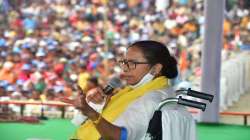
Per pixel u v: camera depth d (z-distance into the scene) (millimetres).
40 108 21125
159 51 5445
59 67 28578
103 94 5656
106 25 39594
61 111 20484
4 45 33062
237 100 24750
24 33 37406
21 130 16500
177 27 37219
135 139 5102
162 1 40656
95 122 4969
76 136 5703
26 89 24109
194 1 39750
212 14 19031
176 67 5578
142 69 5441
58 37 36594
